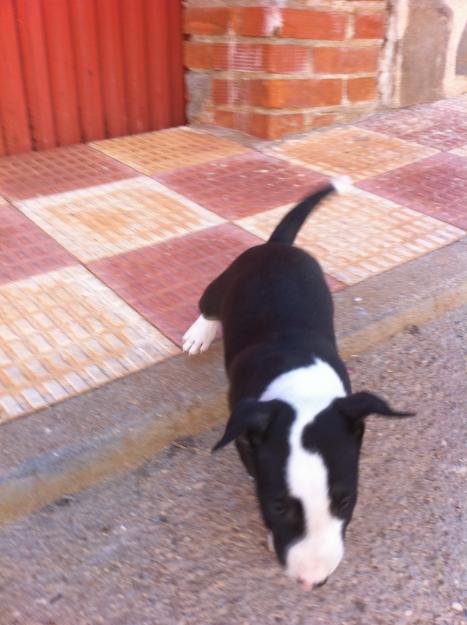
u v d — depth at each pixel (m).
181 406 0.59
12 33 1.03
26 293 0.72
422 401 0.64
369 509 0.54
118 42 1.12
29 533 0.51
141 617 0.46
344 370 0.52
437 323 0.75
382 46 1.24
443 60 1.34
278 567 0.49
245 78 1.15
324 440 0.41
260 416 0.41
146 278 0.76
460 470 0.57
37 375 0.60
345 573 0.49
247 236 0.85
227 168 1.05
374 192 0.97
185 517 0.53
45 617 0.45
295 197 0.96
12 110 1.07
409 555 0.50
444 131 1.21
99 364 0.62
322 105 1.20
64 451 0.53
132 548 0.50
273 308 0.54
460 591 0.48
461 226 0.88
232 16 1.11
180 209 0.92
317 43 1.14
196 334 0.64
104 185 0.98
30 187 0.97
